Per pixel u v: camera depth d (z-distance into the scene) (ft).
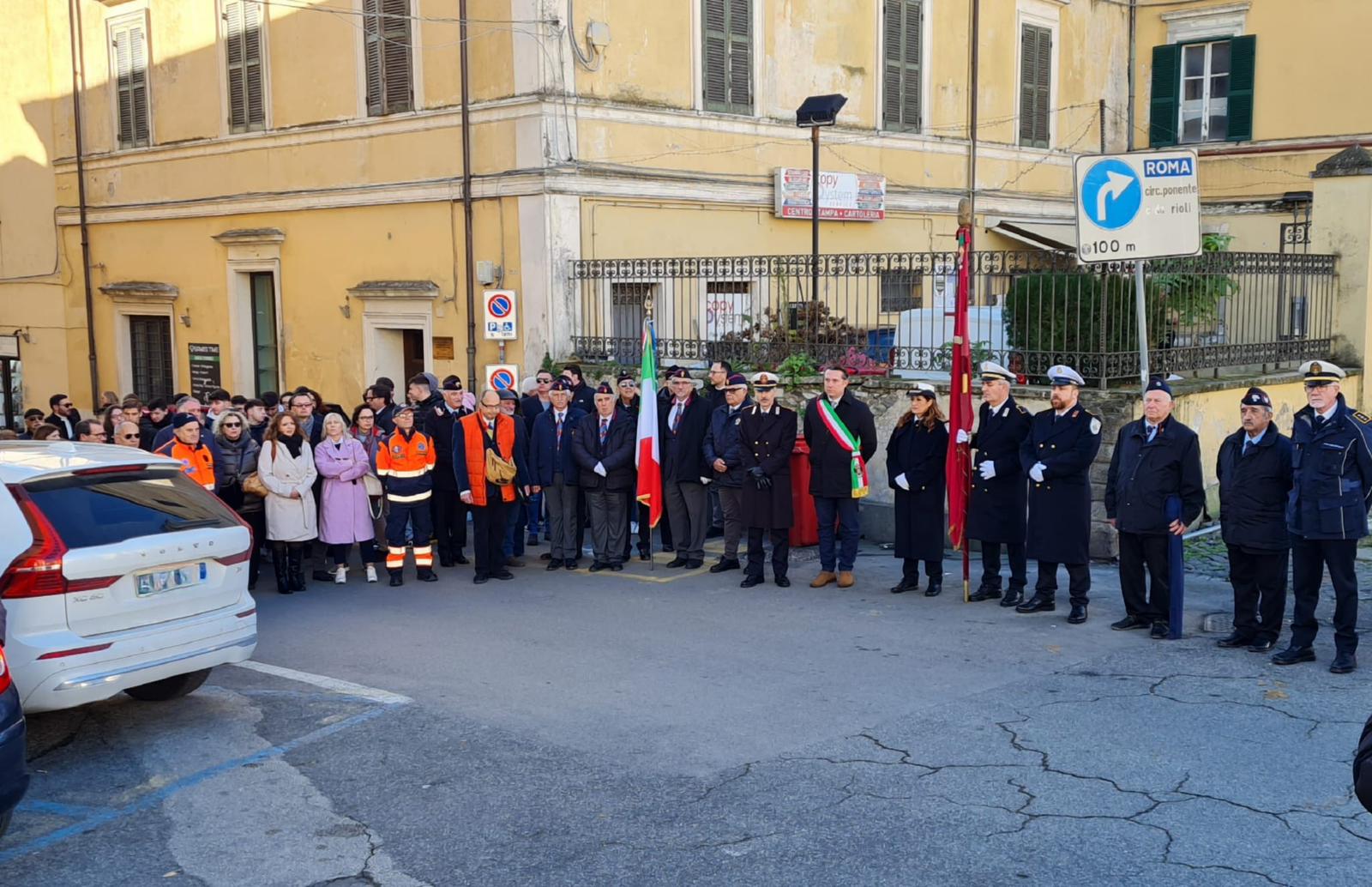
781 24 58.03
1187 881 16.39
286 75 60.64
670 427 38.63
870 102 62.28
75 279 73.82
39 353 76.23
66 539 21.47
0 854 18.44
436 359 55.57
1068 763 20.62
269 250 62.59
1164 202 32.22
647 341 37.76
